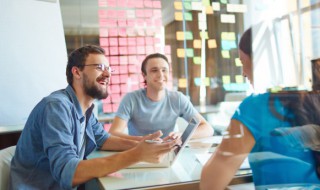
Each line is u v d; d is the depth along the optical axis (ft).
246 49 2.72
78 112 3.71
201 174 2.64
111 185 2.58
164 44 9.45
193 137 4.20
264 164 2.37
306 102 2.35
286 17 2.96
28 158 3.46
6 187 3.26
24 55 6.09
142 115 5.39
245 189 2.42
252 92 2.51
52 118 3.19
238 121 2.40
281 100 2.35
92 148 4.10
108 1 9.00
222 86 8.45
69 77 3.99
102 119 7.86
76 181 2.82
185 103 5.64
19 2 6.15
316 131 2.32
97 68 3.94
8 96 5.77
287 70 2.56
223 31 8.84
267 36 2.73
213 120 4.83
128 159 2.96
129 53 9.09
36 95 6.15
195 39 9.71
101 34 8.94
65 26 8.60
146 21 9.33
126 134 4.84
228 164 2.43
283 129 2.32
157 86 5.39
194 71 9.50
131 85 8.79
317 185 2.31
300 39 2.77
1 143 5.85
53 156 2.99
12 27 5.98
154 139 3.51
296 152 2.31
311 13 3.01
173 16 9.55
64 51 6.82
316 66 2.52
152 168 3.10
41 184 3.43
